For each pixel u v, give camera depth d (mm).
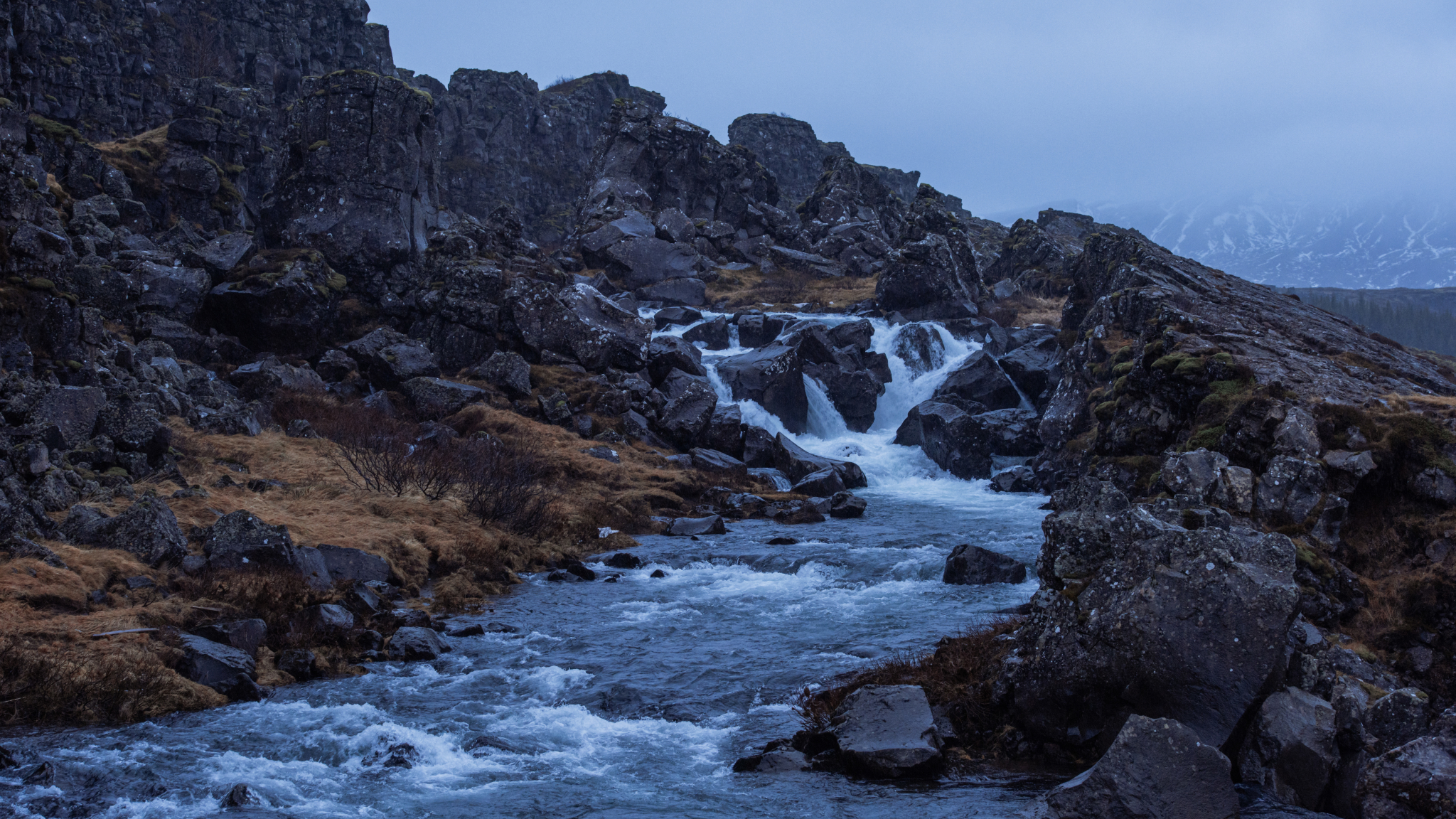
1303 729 9445
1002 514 33156
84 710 12328
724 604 19844
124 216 45781
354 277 47344
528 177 104500
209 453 27188
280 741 11734
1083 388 39219
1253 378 21328
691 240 74125
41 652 13188
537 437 35938
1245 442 18156
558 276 49688
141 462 23031
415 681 14469
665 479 34750
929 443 44281
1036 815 8625
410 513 24688
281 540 18094
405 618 17625
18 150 26188
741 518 32656
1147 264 41562
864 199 94562
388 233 47906
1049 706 10805
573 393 40844
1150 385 24219
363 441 29562
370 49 90625
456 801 9906
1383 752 8938
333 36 86875
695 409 40906
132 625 14586
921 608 19062
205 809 9633
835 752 11125
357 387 39406
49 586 15094
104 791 10016
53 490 19047
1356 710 9344
